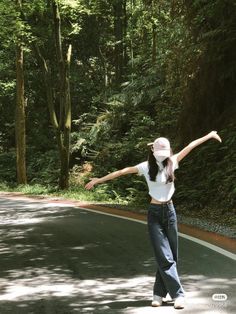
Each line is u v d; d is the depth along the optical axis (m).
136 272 7.64
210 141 16.66
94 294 6.48
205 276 7.14
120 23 34.41
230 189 13.92
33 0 23.72
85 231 11.94
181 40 18.36
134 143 26.70
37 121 37.09
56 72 35.56
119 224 13.05
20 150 29.17
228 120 16.72
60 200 21.05
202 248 9.16
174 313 5.53
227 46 16.19
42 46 33.81
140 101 28.11
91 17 35.34
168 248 5.70
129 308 5.81
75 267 8.11
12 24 22.78
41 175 31.11
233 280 6.87
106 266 8.11
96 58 36.88
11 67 36.72
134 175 23.78
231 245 9.38
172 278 5.65
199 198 15.07
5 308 5.97
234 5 14.89
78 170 29.55
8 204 19.73
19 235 11.55
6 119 38.66
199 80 18.08
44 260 8.73
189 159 17.25
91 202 20.09
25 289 6.83
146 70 30.80
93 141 29.56
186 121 18.55
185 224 12.10
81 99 35.19
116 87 33.72
